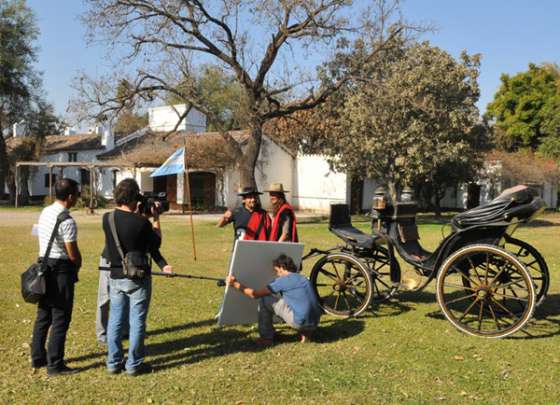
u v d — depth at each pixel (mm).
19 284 8906
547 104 43688
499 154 32125
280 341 6035
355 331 6398
